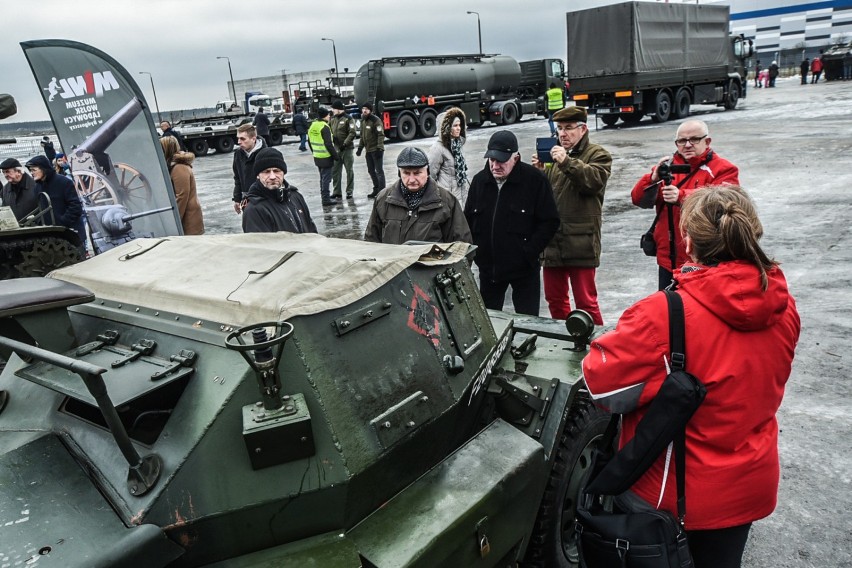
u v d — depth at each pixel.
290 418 1.98
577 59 22.52
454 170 6.13
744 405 2.03
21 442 2.25
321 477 2.05
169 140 7.88
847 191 10.09
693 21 23.25
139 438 2.33
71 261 6.27
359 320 2.37
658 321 2.04
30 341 2.47
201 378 2.17
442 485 2.39
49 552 1.78
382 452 2.19
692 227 2.08
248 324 2.28
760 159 13.23
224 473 2.01
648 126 21.92
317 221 10.98
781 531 3.31
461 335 2.86
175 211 7.40
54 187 7.41
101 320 2.64
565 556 3.14
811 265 7.04
